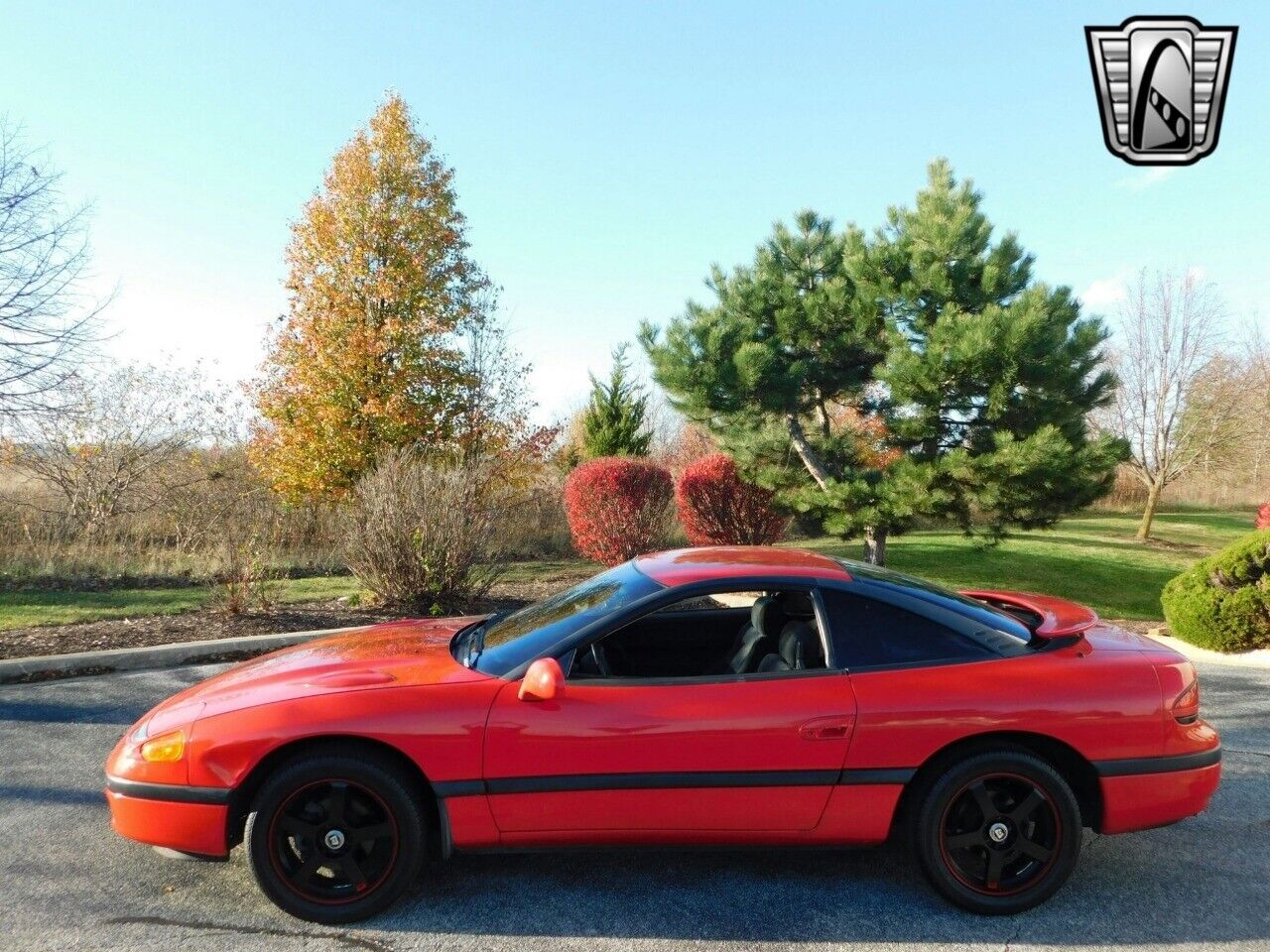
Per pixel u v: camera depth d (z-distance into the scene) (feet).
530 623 13.29
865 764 11.28
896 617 12.17
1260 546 29.50
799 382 42.27
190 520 50.80
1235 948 10.58
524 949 10.45
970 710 11.32
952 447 41.45
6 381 40.83
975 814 11.50
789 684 11.50
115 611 31.81
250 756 10.97
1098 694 11.53
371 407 52.49
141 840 11.19
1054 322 38.04
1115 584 53.36
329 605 33.17
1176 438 84.58
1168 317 82.02
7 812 14.58
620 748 11.18
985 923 11.18
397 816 11.08
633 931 10.89
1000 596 15.34
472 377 56.34
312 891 11.06
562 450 67.36
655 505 45.98
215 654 25.70
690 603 14.47
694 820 11.33
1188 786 11.68
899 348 39.63
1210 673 26.53
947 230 40.52
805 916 11.30
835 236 46.29
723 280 45.55
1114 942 10.72
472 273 58.49
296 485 52.95
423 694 11.40
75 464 50.88
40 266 40.09
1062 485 38.14
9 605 33.42
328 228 55.06
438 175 57.77
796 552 14.44
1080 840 11.39
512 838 11.32
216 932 10.80
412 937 10.73
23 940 10.50
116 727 19.34
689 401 43.01
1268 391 102.58
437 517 33.30
